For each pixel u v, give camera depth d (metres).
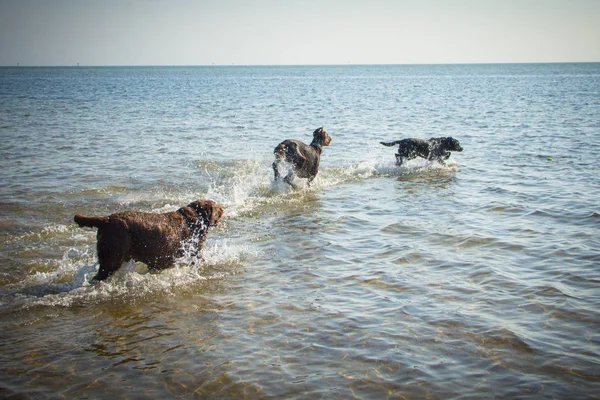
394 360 5.43
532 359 5.41
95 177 14.06
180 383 5.11
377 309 6.59
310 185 13.46
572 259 8.09
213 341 5.90
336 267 8.06
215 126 26.25
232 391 4.97
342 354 5.57
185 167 15.71
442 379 5.10
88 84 89.88
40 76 150.38
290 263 8.30
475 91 62.94
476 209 11.06
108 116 30.88
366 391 4.94
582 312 6.38
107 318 6.48
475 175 14.51
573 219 10.12
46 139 20.67
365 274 7.75
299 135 22.98
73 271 7.88
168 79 130.38
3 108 35.72
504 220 10.22
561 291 6.97
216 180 14.06
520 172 14.70
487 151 18.38
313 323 6.27
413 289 7.16
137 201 11.75
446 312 6.46
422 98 50.38
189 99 49.31
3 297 6.99
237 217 10.84
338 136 22.73
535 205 11.18
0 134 21.81
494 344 5.71
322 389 4.98
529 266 7.89
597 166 15.23
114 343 5.87
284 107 39.47
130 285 7.48
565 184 13.03
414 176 14.62
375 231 9.77
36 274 7.73
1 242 8.96
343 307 6.67
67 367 5.38
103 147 19.09
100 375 5.23
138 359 5.53
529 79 109.31
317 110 36.50
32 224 9.94
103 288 7.33
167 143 20.39
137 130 24.12
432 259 8.27
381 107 39.16
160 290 7.33
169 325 6.30
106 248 7.29
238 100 48.34
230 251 8.86
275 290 7.27
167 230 7.82
